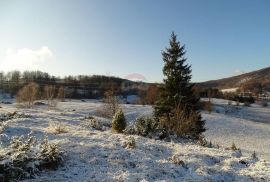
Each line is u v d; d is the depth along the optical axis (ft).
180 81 120.06
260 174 39.91
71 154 38.11
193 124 78.18
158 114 116.98
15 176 29.07
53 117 85.40
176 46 123.13
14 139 34.12
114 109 160.04
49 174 31.78
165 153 45.14
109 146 42.88
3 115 75.31
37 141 41.37
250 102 453.58
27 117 77.36
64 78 482.69
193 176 36.78
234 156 49.06
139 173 34.63
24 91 220.43
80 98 383.04
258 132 181.06
